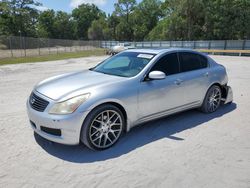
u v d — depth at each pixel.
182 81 4.50
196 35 46.78
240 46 28.58
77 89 3.51
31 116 3.58
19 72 12.49
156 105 4.15
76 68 14.38
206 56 5.27
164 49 4.63
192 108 4.99
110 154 3.47
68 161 3.28
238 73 11.55
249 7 39.16
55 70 13.29
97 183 2.79
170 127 4.46
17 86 8.48
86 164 3.20
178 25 47.34
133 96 3.79
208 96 5.14
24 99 6.57
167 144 3.78
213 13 42.28
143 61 4.28
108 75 4.17
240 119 4.92
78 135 3.33
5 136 4.04
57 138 3.34
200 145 3.75
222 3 39.97
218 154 3.47
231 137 4.05
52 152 3.52
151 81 4.05
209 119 4.91
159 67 4.26
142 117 4.02
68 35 93.94
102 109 3.47
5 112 5.36
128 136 4.06
